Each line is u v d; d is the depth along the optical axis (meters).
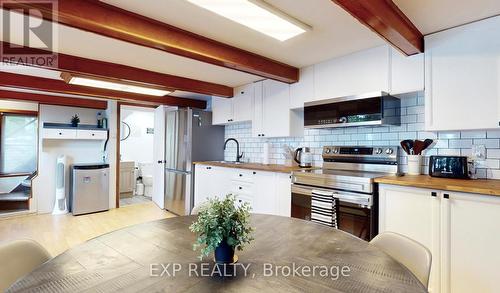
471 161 2.09
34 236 3.34
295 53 2.62
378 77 2.42
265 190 3.11
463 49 1.97
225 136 4.77
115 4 1.71
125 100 4.28
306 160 3.22
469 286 1.69
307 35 2.19
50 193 4.55
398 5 1.71
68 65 2.63
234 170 3.58
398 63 2.30
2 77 3.07
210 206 1.05
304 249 1.12
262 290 0.80
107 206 4.66
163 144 4.89
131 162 6.12
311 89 2.98
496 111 1.83
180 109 4.51
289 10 1.80
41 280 0.86
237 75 3.44
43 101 4.40
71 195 4.62
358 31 2.12
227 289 0.81
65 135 4.43
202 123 4.47
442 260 1.79
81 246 1.15
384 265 0.97
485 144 2.09
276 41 2.32
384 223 2.07
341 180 2.29
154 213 4.51
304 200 2.58
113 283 0.84
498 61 1.83
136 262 1.00
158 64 2.96
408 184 1.92
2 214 4.16
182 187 4.35
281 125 3.37
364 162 2.72
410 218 1.95
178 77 3.49
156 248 1.14
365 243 1.19
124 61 2.84
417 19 1.90
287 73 2.98
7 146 4.66
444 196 1.78
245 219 1.03
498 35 1.83
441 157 2.16
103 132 4.74
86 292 0.79
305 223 1.51
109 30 1.75
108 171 4.71
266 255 1.06
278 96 3.41
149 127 6.95
